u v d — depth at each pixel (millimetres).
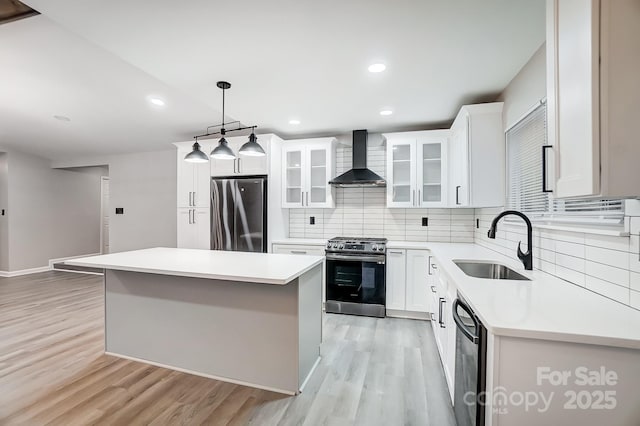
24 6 1900
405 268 3566
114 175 5949
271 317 2133
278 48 2086
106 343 2598
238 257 2625
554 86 1242
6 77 3037
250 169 4129
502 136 2799
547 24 1293
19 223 5789
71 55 2633
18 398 1994
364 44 2041
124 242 5883
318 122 3795
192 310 2322
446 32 1905
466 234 3924
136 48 2076
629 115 985
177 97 3488
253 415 1854
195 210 4418
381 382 2207
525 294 1485
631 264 1292
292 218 4633
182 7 1656
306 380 2230
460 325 1363
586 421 1069
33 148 5566
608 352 1044
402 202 3822
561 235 1820
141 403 1961
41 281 5199
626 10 983
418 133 3713
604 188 998
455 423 1783
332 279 3738
